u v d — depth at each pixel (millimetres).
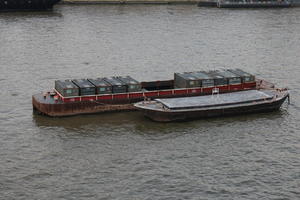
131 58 195500
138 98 132250
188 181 93375
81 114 128500
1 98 141250
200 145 109938
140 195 88375
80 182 92625
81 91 128375
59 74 169250
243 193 89500
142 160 101875
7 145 108562
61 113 126438
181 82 139250
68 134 115438
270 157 103938
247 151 106875
